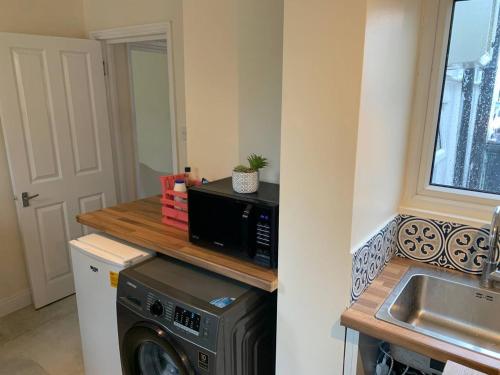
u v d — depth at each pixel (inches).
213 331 53.0
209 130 85.3
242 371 58.5
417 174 61.5
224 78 80.0
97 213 86.6
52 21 112.0
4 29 101.9
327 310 51.3
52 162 110.6
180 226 76.5
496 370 38.2
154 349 66.1
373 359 56.6
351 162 45.1
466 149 58.8
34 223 109.0
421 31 57.7
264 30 71.7
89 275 73.5
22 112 102.7
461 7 55.5
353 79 43.1
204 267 62.6
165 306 58.4
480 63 55.5
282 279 55.0
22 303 114.0
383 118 50.3
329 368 53.5
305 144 48.2
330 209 48.0
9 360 92.6
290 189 50.9
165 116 181.0
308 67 45.9
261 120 75.7
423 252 61.1
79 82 113.5
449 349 40.9
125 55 127.3
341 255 48.3
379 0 43.4
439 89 58.2
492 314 53.1
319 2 43.6
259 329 60.0
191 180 85.0
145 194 179.8
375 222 54.1
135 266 68.5
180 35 101.0
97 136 120.4
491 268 52.7
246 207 59.2
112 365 74.8
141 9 107.0
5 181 105.8
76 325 106.5
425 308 57.9
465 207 57.9
